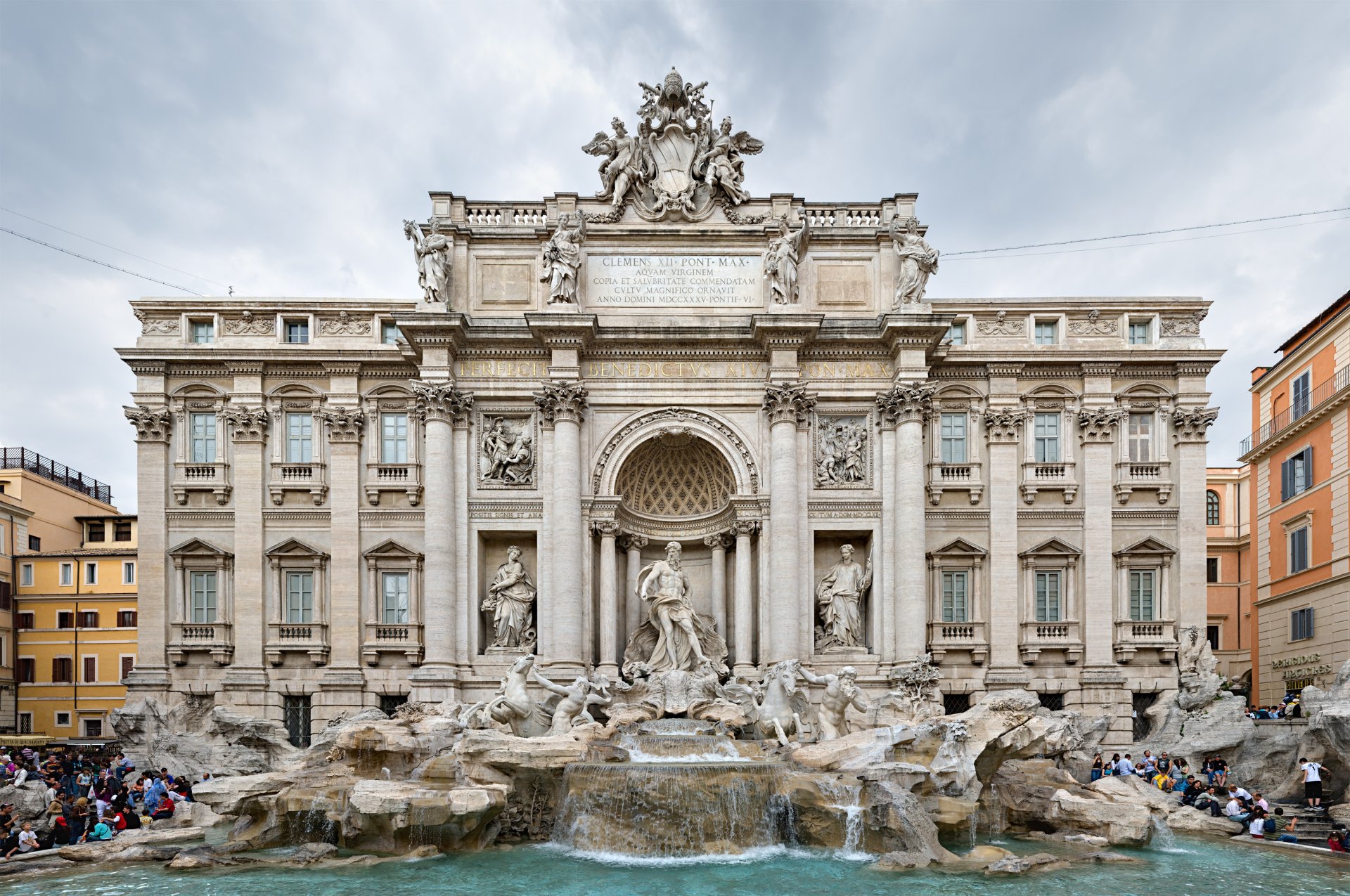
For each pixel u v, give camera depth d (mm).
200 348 43656
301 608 43375
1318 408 47812
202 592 43656
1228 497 70188
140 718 41562
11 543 61406
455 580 41000
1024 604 43531
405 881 24562
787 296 41781
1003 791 32469
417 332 40906
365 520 43438
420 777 29562
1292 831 30859
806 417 42062
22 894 23688
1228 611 68750
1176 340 44750
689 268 43250
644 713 35250
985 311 44781
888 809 26969
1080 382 44625
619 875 24984
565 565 40156
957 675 42719
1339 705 33344
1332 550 47031
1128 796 31703
